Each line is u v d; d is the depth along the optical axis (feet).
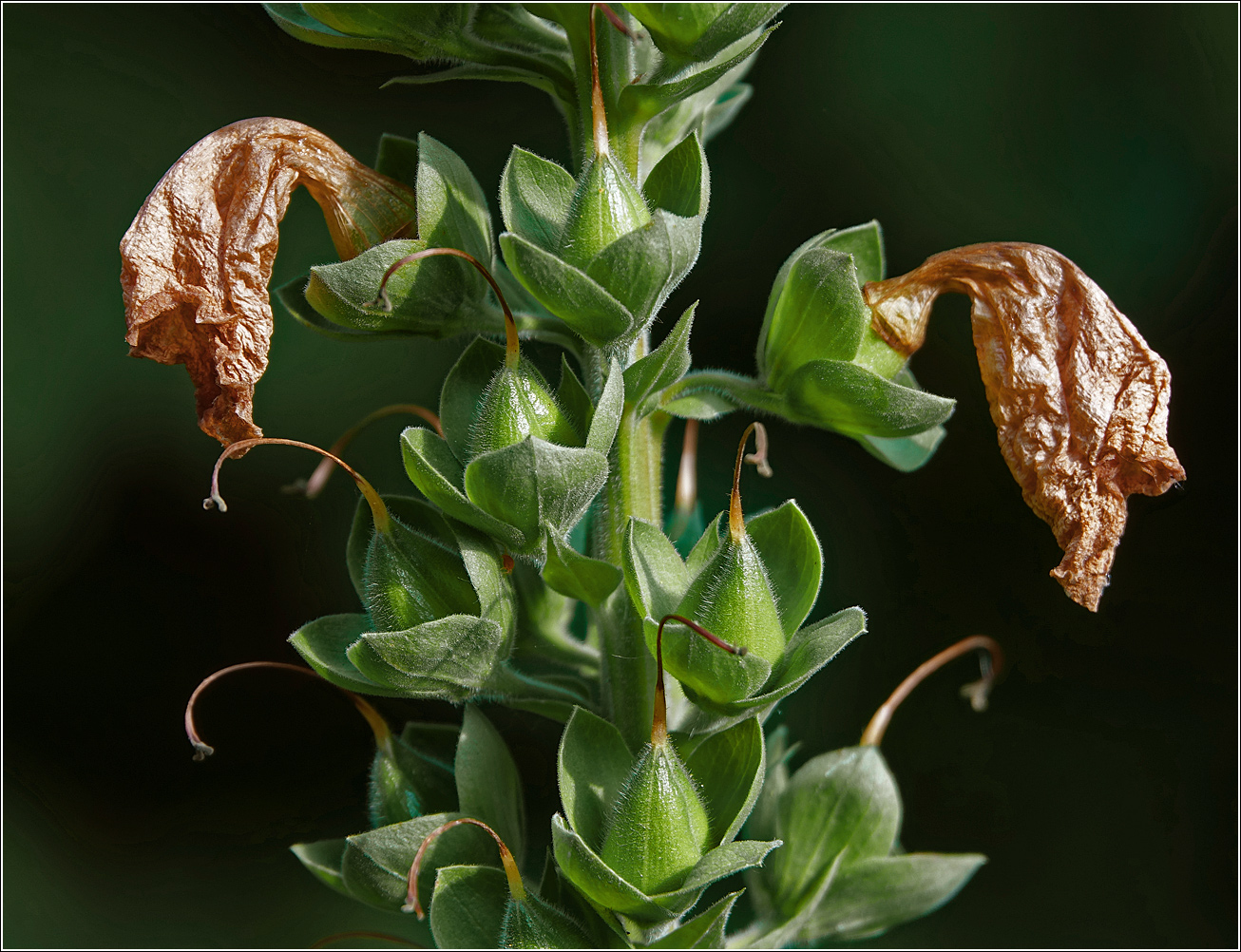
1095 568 1.19
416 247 1.18
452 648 1.17
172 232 1.18
